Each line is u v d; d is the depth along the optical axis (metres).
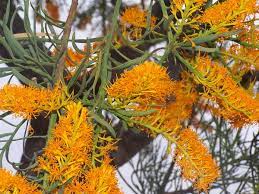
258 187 1.09
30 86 0.50
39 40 0.55
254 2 0.51
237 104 0.53
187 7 0.51
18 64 0.52
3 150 0.50
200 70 0.54
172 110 0.68
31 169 0.50
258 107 0.53
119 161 1.19
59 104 0.48
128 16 0.65
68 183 0.45
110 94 0.49
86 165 0.50
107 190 0.46
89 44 0.49
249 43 0.60
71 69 0.60
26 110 0.47
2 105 0.46
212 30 0.53
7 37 0.52
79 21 1.22
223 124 1.16
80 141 0.45
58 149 0.45
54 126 0.48
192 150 0.52
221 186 1.17
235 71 0.64
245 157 1.16
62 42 0.51
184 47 0.54
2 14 0.91
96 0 1.21
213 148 1.16
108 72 0.52
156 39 0.58
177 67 0.68
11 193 0.45
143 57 0.52
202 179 0.51
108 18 1.20
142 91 0.48
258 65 0.60
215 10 0.52
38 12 0.54
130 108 0.50
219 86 0.55
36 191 0.46
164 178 1.26
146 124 0.52
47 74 0.51
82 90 0.50
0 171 0.44
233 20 0.53
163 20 0.56
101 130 0.51
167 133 0.52
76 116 0.45
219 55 0.61
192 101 0.69
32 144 0.86
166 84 0.49
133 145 1.14
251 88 0.64
